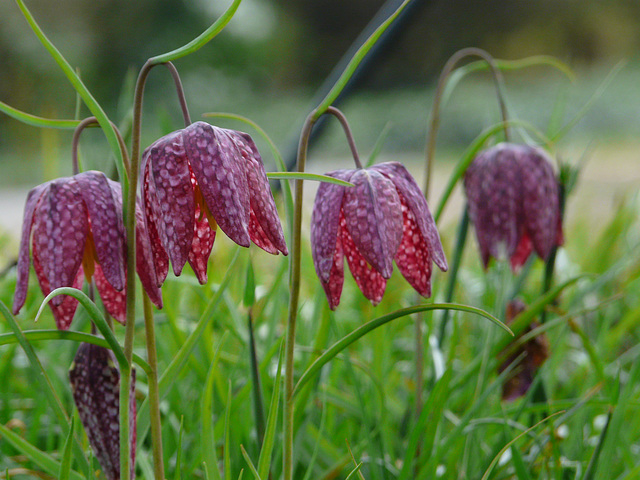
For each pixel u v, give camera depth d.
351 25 7.45
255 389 0.72
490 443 0.80
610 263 1.11
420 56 7.09
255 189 0.65
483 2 7.35
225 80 5.75
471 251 1.46
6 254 1.18
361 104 5.29
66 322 0.69
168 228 0.64
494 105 0.85
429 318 0.80
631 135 3.94
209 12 5.99
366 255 0.67
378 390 0.77
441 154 4.30
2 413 0.80
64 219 0.65
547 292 0.78
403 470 0.73
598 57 7.66
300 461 0.77
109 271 0.65
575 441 0.78
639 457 0.77
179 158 0.65
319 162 4.08
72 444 0.68
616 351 0.99
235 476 0.74
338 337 0.77
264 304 0.80
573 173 0.79
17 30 5.15
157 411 0.67
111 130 0.66
